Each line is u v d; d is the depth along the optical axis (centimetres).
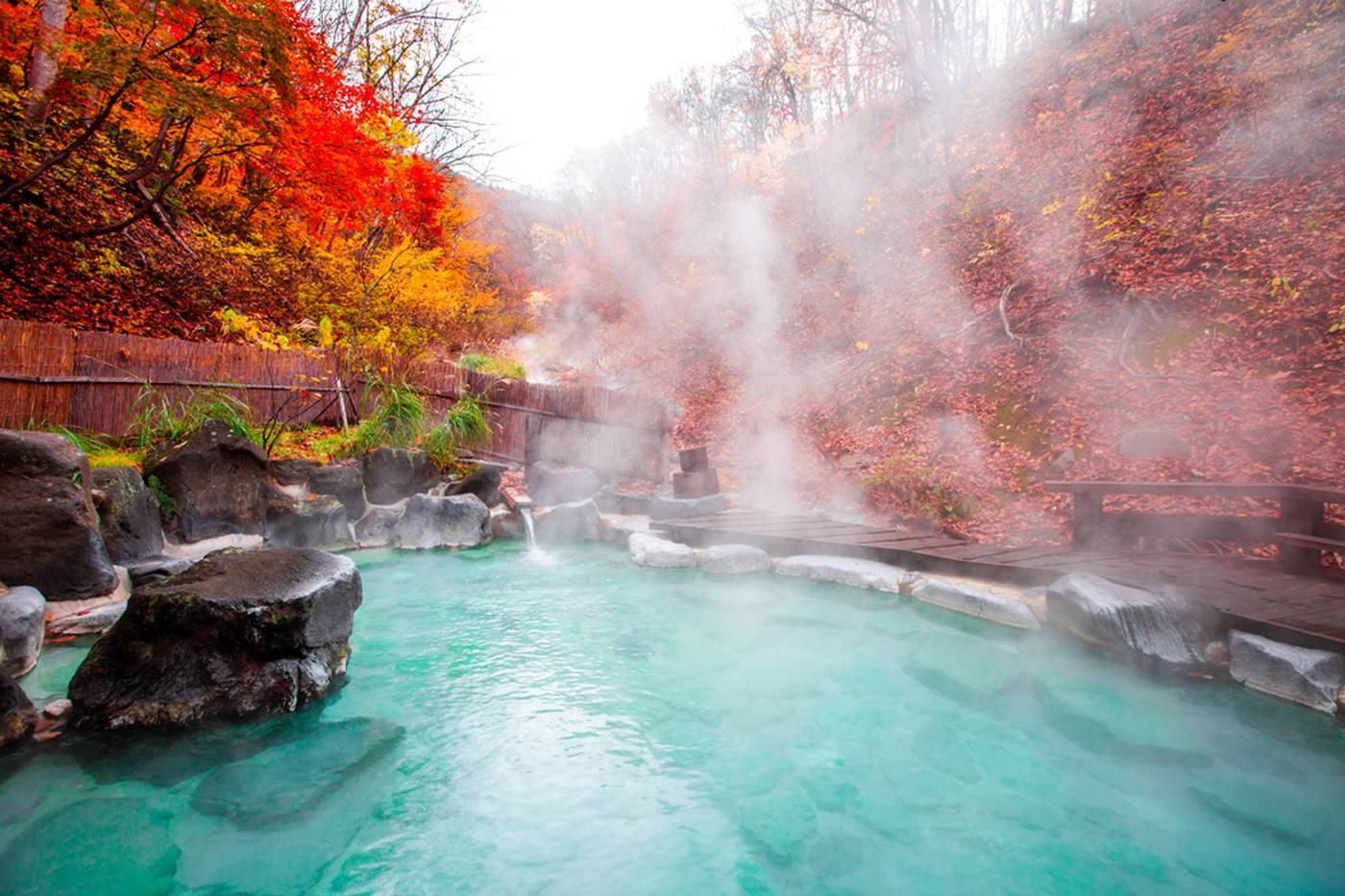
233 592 284
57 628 334
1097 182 1023
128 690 263
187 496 473
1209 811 239
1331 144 814
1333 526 423
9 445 349
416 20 1437
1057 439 715
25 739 248
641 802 245
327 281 1084
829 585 493
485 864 208
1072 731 296
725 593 484
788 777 263
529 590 493
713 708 320
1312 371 627
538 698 327
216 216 1148
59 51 548
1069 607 371
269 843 213
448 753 274
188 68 618
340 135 729
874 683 346
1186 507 567
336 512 568
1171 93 1091
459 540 608
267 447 592
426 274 1156
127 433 561
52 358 514
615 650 387
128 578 395
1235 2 1170
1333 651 292
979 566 448
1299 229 747
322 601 302
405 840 219
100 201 896
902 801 246
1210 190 873
